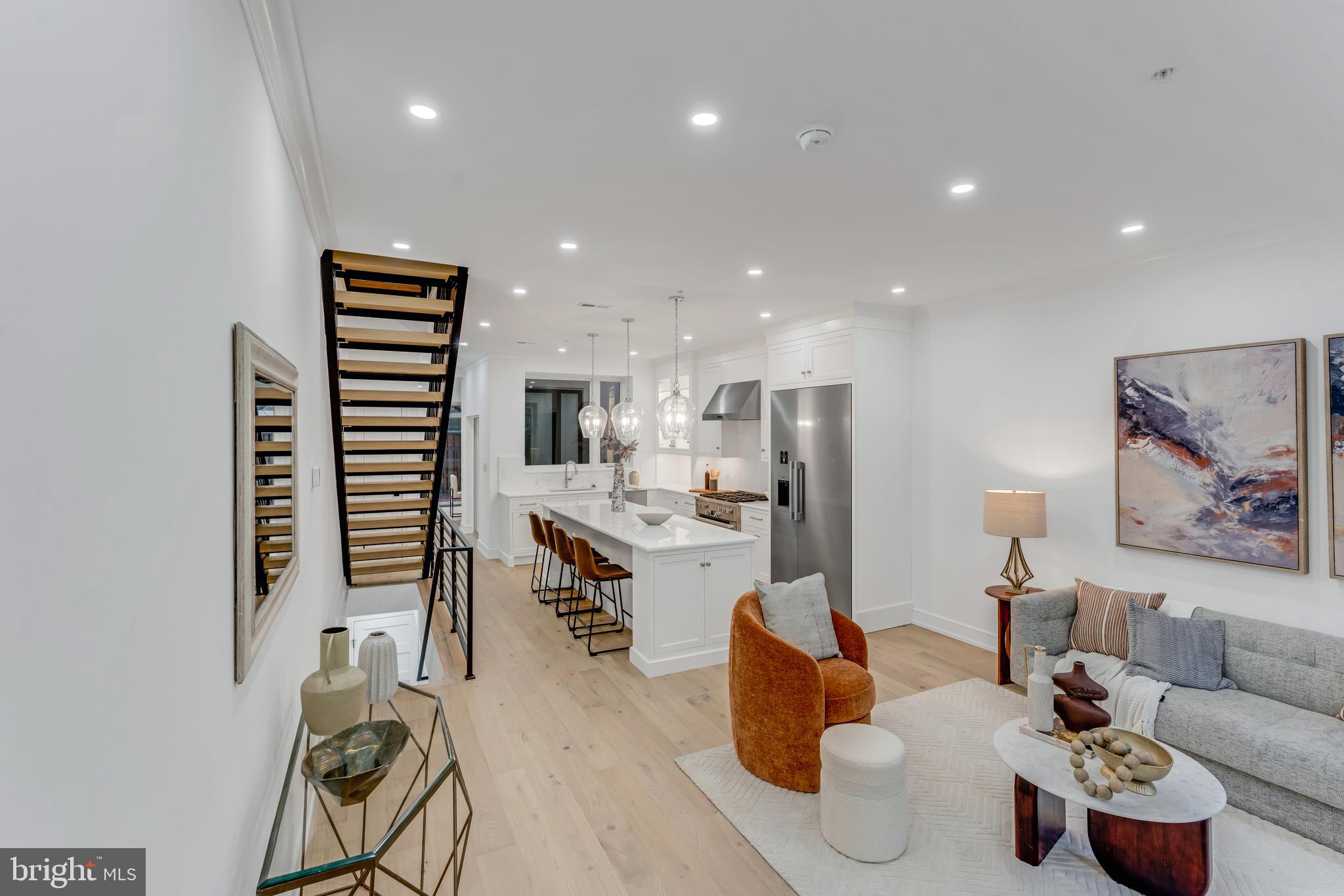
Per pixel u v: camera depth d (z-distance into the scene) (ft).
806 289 14.33
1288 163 7.59
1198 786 6.86
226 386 3.96
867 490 16.17
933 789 8.95
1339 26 4.97
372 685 6.90
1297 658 9.17
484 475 26.35
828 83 5.89
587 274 12.89
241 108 4.39
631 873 7.24
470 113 6.44
